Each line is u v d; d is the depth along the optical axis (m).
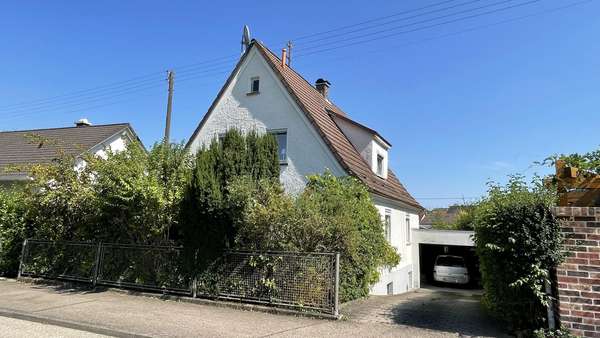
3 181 20.03
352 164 15.64
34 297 10.35
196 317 8.36
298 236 9.35
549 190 7.22
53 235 13.20
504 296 7.16
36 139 13.62
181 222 10.50
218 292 9.76
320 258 8.75
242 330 7.39
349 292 10.24
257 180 10.18
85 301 9.89
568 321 6.40
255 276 9.40
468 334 7.15
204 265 10.00
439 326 7.76
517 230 6.89
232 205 9.46
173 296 10.28
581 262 6.48
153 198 10.62
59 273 12.62
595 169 7.44
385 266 16.45
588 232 6.52
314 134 15.11
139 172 11.08
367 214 11.98
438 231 24.88
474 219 9.13
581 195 7.48
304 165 15.04
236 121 16.80
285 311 8.75
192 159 11.75
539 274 6.62
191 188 10.12
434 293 19.25
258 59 16.91
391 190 19.36
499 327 7.65
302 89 18.34
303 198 9.97
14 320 8.32
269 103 16.25
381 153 19.73
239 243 9.79
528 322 6.97
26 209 13.69
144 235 11.53
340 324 7.94
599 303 6.29
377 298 11.91
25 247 13.46
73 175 12.57
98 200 11.55
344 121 18.50
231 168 9.98
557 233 6.67
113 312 8.66
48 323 8.05
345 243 9.50
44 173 12.70
